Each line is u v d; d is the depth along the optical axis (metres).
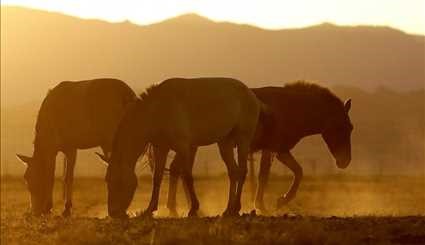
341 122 48.66
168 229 31.92
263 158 45.69
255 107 41.28
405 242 30.05
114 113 44.09
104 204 72.44
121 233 32.25
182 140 39.00
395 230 31.45
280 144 46.81
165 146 39.44
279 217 36.25
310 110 47.75
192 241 29.59
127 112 39.50
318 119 48.00
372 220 34.22
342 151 49.06
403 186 100.56
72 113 44.56
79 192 94.38
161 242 29.80
